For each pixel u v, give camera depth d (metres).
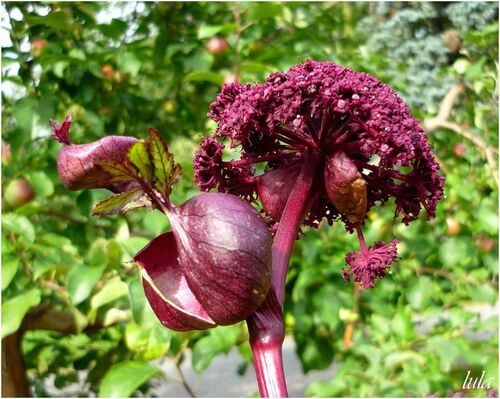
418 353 1.10
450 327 1.18
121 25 1.35
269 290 0.34
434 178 0.38
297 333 1.23
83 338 1.35
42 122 1.17
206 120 1.54
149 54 1.45
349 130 0.37
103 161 0.33
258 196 0.41
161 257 0.35
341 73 0.37
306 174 0.37
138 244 0.93
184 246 0.33
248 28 1.34
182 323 0.34
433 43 2.25
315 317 1.10
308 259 1.11
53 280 1.08
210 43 1.29
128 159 0.33
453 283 1.37
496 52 1.44
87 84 1.30
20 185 1.14
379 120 0.35
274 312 0.34
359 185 0.36
